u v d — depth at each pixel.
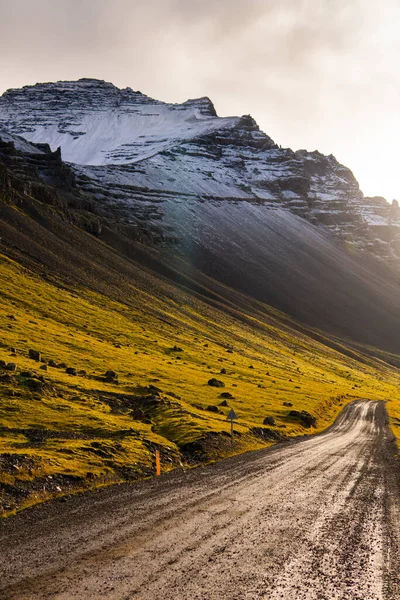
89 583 15.70
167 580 16.09
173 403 66.62
